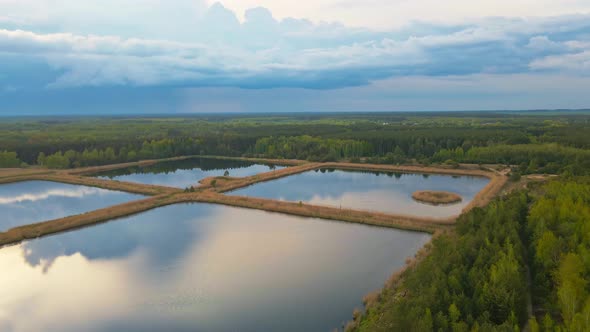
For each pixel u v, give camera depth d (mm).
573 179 96250
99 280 61469
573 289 39906
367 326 41812
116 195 122250
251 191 125562
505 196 89375
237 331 47156
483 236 56812
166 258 69562
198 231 84312
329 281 59500
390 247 73125
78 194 123938
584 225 57344
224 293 56406
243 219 93375
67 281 61312
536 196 87250
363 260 67188
